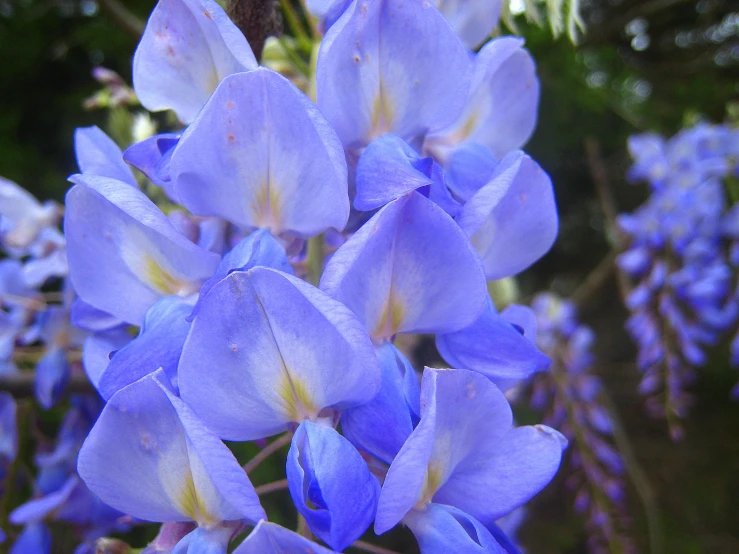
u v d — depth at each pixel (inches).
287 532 2.8
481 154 4.1
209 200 3.4
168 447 3.2
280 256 3.4
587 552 17.5
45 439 7.2
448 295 3.4
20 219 6.9
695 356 12.3
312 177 3.3
